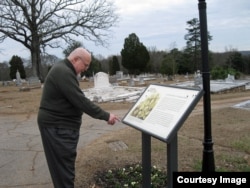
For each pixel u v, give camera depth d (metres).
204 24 4.43
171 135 3.42
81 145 7.79
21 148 7.67
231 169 5.49
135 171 5.47
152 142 7.30
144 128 3.88
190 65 65.88
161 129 3.63
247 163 5.84
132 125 4.13
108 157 6.35
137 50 61.09
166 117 3.72
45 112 4.22
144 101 4.41
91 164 5.99
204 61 4.46
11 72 63.44
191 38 66.56
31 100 20.03
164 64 50.47
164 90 4.19
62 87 4.08
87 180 5.25
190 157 6.21
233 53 60.69
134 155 6.41
